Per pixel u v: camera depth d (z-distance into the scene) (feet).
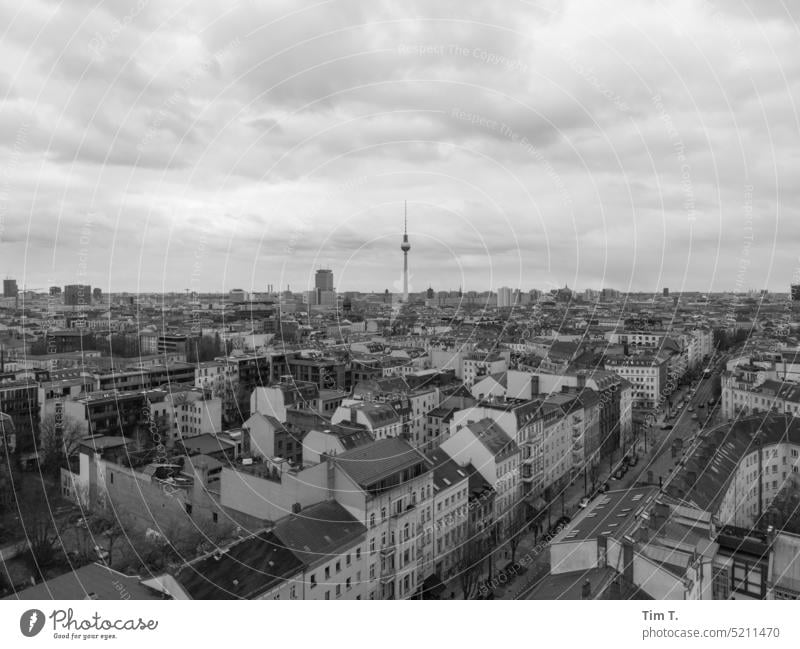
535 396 508.12
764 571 230.68
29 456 423.64
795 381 509.76
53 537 315.78
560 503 422.41
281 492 277.23
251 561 221.25
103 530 324.19
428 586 296.10
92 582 209.97
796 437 391.86
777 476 387.75
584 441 492.13
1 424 424.05
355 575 256.11
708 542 235.20
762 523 325.01
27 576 280.72
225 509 297.94
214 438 433.48
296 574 223.92
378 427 444.14
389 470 284.20
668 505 264.31
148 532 309.63
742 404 540.11
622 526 237.04
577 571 220.23
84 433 447.01
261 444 419.74
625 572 207.82
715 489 312.09
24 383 495.41
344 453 289.12
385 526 276.00
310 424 468.34
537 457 421.59
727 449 372.79
